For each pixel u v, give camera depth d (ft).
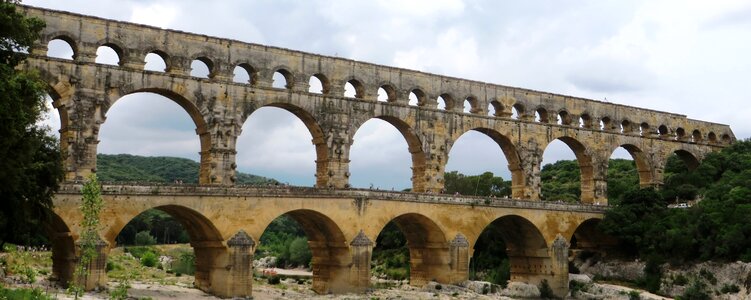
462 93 294.25
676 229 288.92
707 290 267.80
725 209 282.15
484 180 465.88
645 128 351.46
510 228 300.40
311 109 256.73
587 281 294.66
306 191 239.50
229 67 243.40
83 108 217.56
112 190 205.87
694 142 368.27
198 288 237.66
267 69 250.57
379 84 274.16
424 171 280.10
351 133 263.90
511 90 306.96
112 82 222.28
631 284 297.74
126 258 379.35
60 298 175.42
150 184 212.23
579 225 306.35
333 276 251.60
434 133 283.18
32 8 211.61
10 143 150.82
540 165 307.58
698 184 348.18
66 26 216.95
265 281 321.32
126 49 225.97
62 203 199.93
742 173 322.14
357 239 245.86
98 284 201.77
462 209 272.92
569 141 323.37
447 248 267.39
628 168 490.49
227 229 223.92
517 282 297.53
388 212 255.91
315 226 254.27
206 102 237.66
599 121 331.16
